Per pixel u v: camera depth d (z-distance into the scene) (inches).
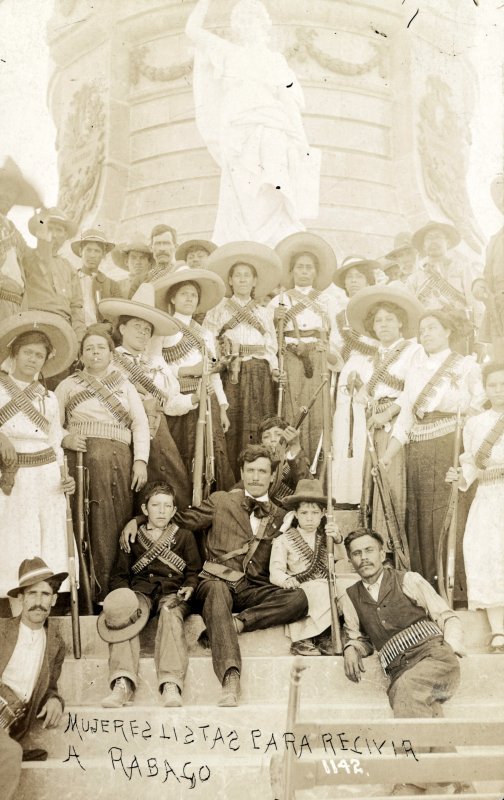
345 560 227.6
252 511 219.9
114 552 223.6
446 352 244.7
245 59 278.4
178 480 237.5
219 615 202.5
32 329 231.8
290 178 273.1
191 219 271.9
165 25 283.0
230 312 255.9
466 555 224.7
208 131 276.4
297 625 209.0
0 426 222.7
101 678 202.8
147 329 244.4
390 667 198.4
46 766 187.6
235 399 249.8
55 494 222.7
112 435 230.5
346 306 263.3
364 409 248.4
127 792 187.2
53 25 286.7
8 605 215.2
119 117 281.7
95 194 275.3
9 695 193.0
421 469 235.6
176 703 195.3
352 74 282.8
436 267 272.1
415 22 288.2
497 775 168.9
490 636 218.5
